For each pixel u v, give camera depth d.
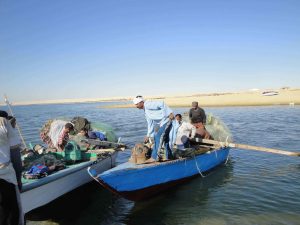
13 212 4.62
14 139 4.71
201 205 8.26
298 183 9.73
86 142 10.71
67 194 8.51
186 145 10.80
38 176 7.37
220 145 12.21
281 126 22.73
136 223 7.39
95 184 9.84
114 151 10.71
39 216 7.82
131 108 64.62
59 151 9.52
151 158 8.99
